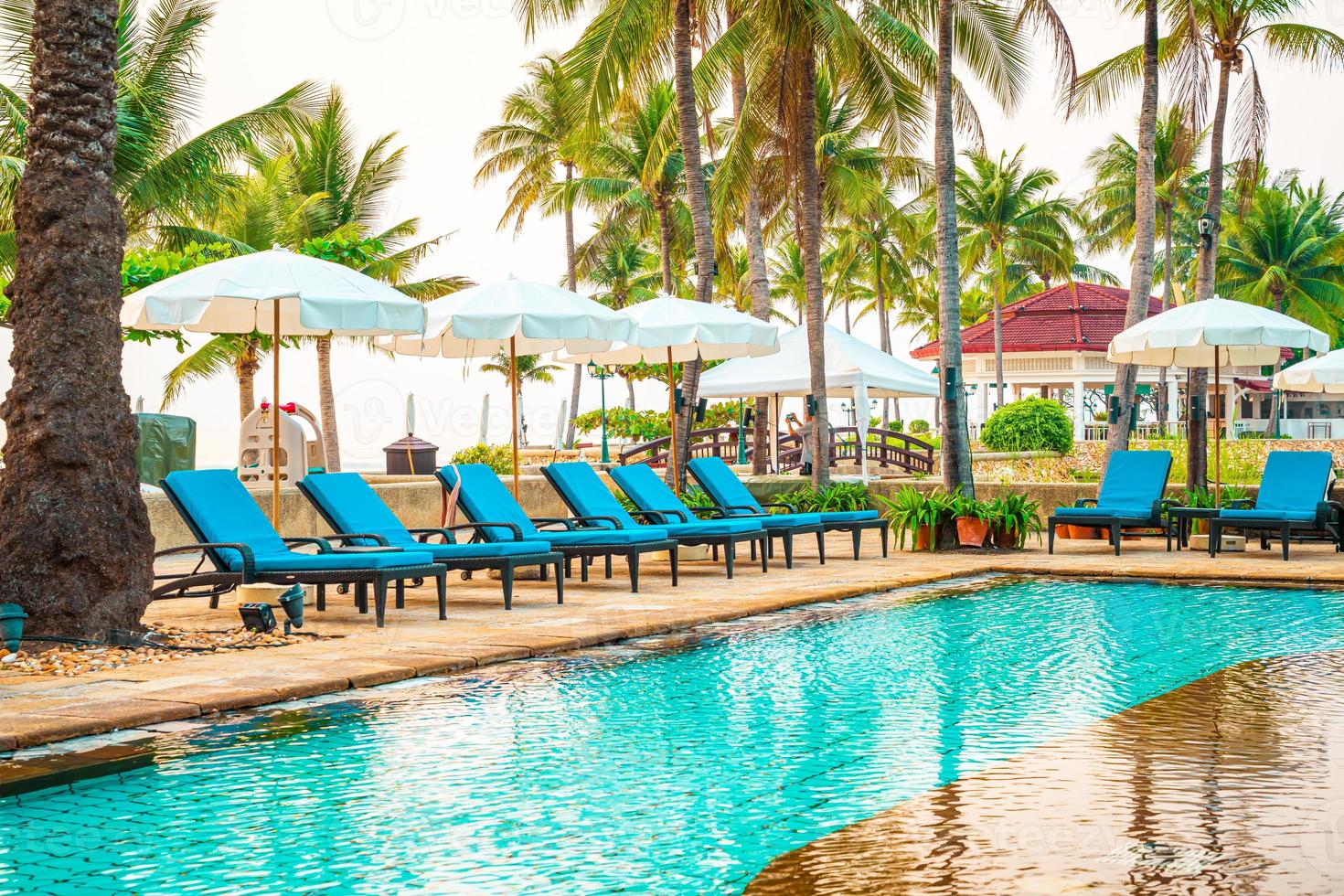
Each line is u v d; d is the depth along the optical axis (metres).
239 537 9.12
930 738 5.53
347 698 6.47
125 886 3.63
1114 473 14.71
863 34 18.05
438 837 4.11
